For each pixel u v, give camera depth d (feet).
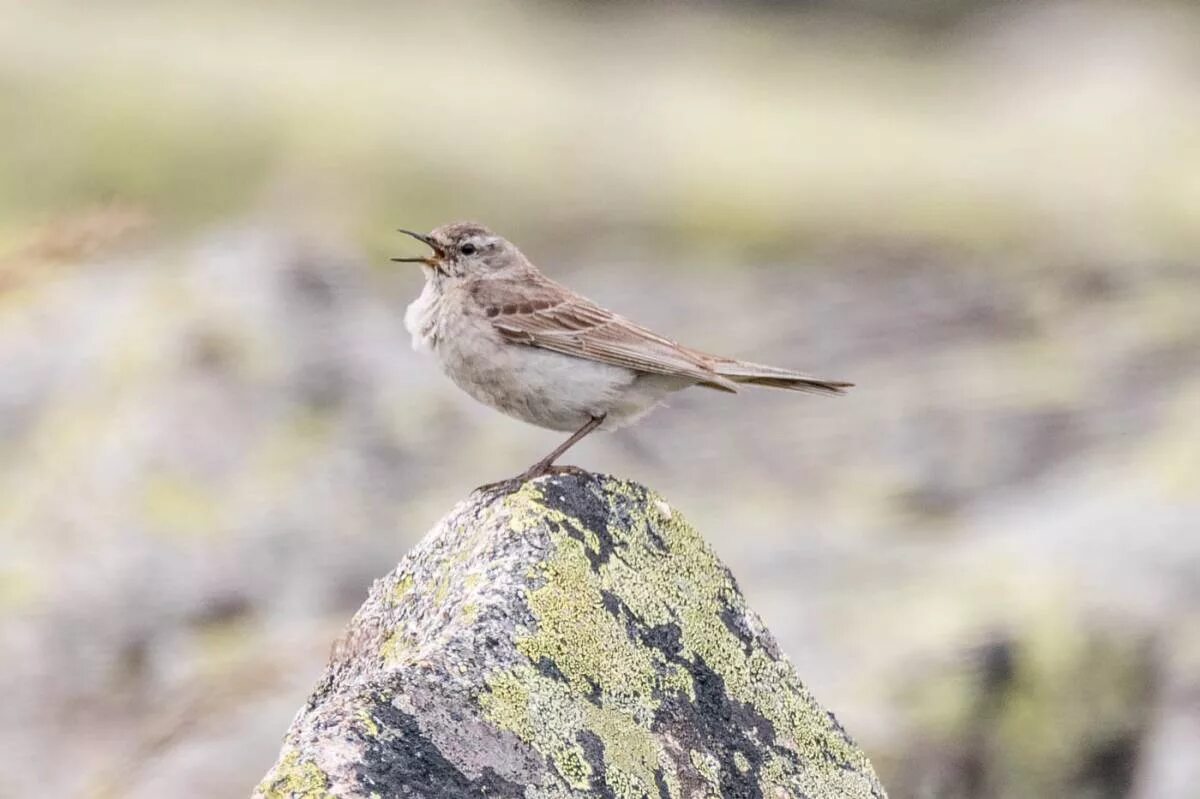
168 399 49.29
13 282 31.78
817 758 23.85
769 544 50.34
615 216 82.69
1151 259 78.89
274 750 37.63
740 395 62.90
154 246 56.95
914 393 62.18
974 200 87.15
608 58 112.88
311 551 45.96
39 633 43.06
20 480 47.78
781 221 82.94
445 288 32.09
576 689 22.22
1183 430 55.16
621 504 24.98
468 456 51.26
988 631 43.29
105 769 37.42
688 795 22.04
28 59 88.38
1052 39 116.67
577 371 30.58
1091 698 41.98
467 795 20.08
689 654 23.80
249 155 82.58
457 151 85.97
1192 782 40.27
